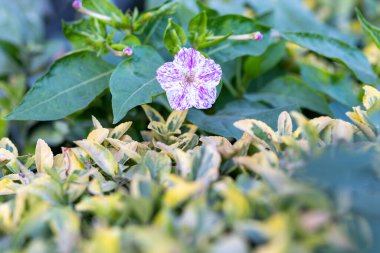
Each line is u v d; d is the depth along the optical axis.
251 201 0.19
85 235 0.20
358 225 0.17
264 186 0.19
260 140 0.24
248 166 0.21
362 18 0.31
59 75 0.31
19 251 0.19
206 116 0.31
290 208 0.18
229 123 0.30
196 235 0.18
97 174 0.24
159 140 0.28
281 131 0.24
